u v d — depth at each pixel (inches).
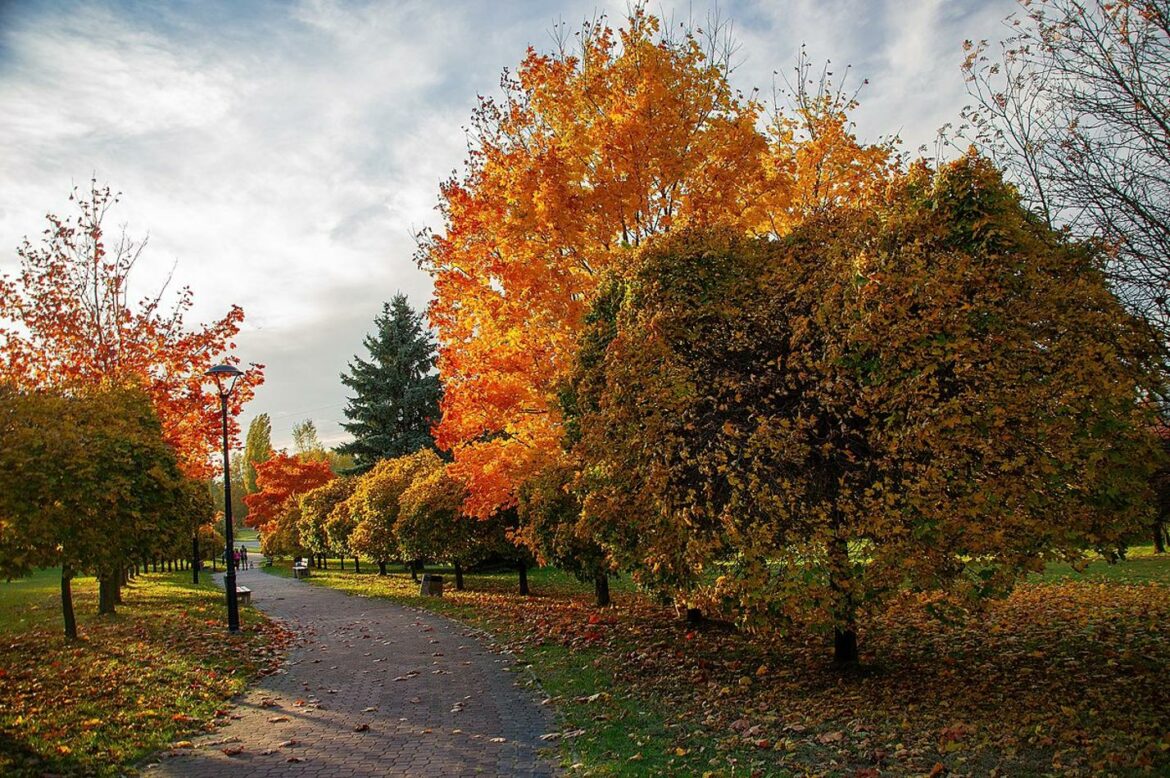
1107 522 259.9
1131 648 352.2
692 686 341.1
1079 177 293.9
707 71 474.6
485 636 535.8
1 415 335.9
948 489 260.2
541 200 450.3
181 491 460.8
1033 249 272.2
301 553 1961.1
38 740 256.5
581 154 473.1
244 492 3157.0
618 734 271.7
